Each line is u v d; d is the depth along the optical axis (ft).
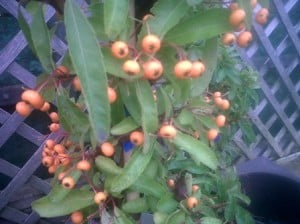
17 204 1.21
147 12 0.41
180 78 0.37
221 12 0.36
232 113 1.07
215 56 0.42
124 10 0.33
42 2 0.38
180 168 0.64
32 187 1.22
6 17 1.25
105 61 0.36
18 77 1.05
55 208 0.46
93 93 0.32
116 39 0.36
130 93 0.40
